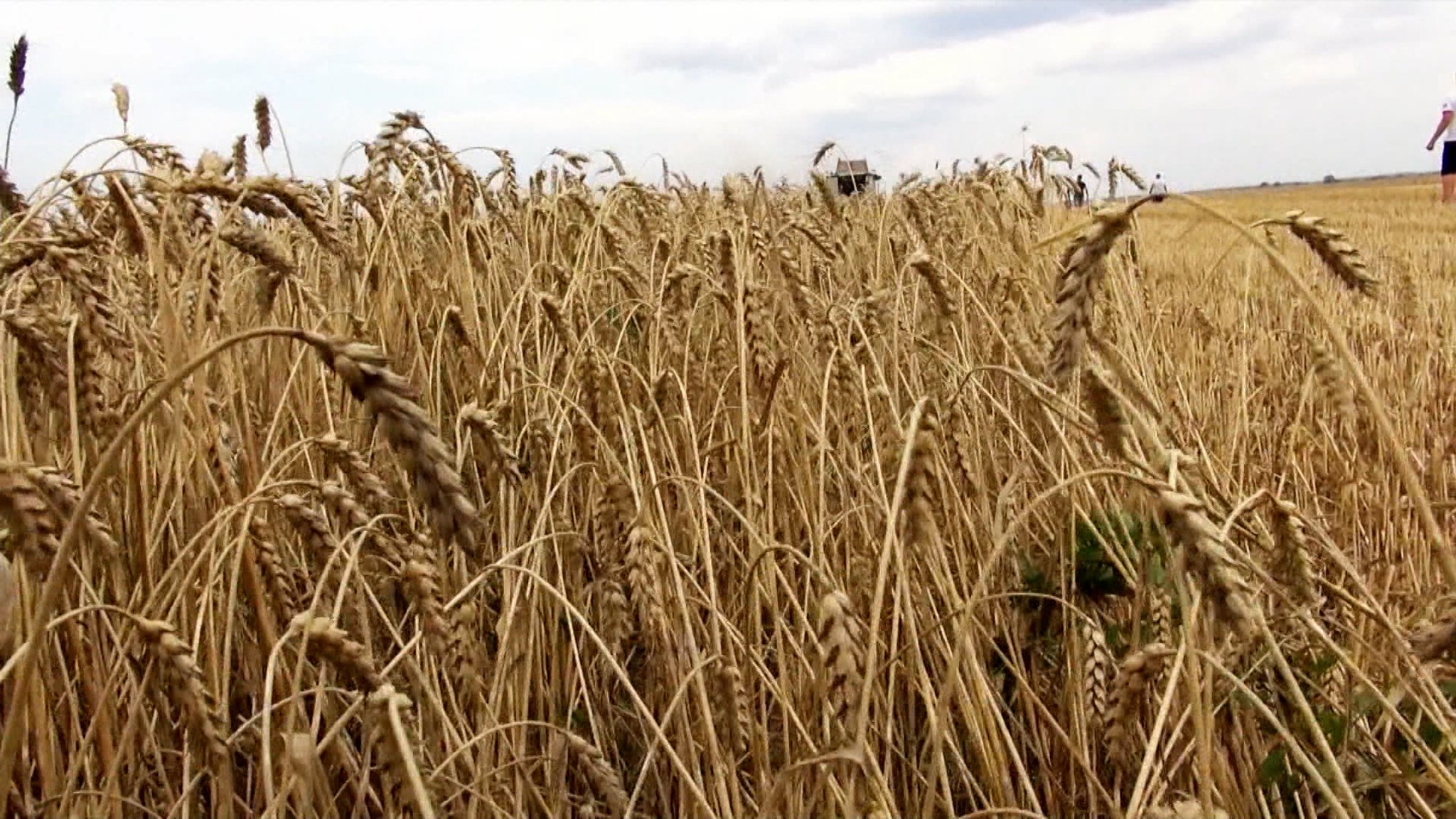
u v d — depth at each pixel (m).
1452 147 28.48
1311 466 5.15
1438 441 5.70
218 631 3.14
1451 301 9.71
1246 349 5.23
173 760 3.05
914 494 2.14
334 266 5.07
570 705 3.37
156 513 3.10
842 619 1.93
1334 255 2.41
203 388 3.00
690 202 7.42
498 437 3.22
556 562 3.73
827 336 4.16
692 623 3.58
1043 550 3.98
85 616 2.83
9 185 3.75
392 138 4.74
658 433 4.38
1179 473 2.55
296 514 2.71
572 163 6.86
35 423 2.92
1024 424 4.77
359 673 2.06
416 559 2.75
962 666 3.19
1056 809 3.29
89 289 2.86
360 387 1.39
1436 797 3.09
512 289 5.37
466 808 2.93
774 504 3.93
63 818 2.38
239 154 5.56
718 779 2.74
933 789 2.26
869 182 7.72
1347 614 3.79
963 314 4.92
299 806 2.63
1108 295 5.50
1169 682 2.30
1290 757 2.97
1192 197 2.22
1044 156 7.30
